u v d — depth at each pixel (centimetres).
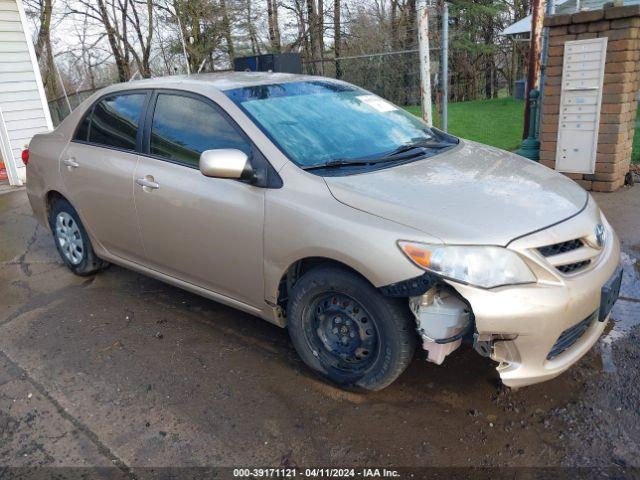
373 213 271
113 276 486
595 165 616
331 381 313
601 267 275
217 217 329
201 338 372
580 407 283
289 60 887
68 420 296
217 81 371
